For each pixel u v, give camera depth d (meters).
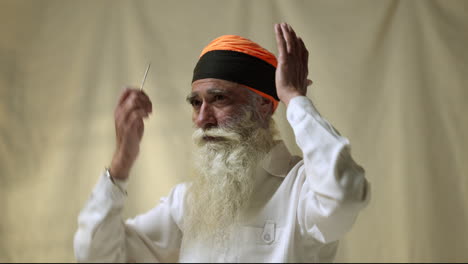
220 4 3.79
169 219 2.09
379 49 3.42
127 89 1.92
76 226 3.86
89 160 3.90
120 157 1.85
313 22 3.54
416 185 3.28
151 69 3.85
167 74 3.82
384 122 3.38
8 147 4.03
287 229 1.74
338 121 3.41
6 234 3.94
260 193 1.88
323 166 1.48
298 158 2.03
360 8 3.48
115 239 1.84
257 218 1.82
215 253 1.81
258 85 1.97
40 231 3.90
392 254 3.28
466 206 3.20
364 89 3.41
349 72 3.44
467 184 3.21
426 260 3.23
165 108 3.78
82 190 3.88
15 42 4.14
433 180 3.27
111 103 3.91
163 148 3.72
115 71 3.93
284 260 1.70
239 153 1.86
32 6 4.17
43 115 4.03
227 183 1.85
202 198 1.91
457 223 3.21
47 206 3.93
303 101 1.62
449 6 3.36
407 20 3.40
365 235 3.34
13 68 4.11
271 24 3.64
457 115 3.27
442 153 3.27
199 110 1.98
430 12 3.38
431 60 3.35
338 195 1.44
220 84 1.92
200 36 3.80
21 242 3.92
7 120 4.05
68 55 4.05
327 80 3.46
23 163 4.01
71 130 3.96
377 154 3.36
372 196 3.34
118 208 1.83
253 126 1.94
